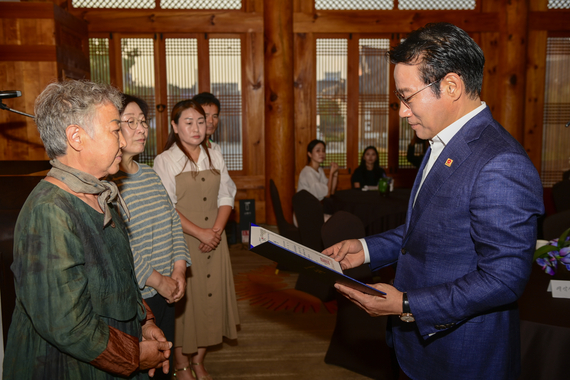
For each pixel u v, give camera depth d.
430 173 1.17
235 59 6.06
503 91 6.05
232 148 6.22
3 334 1.45
